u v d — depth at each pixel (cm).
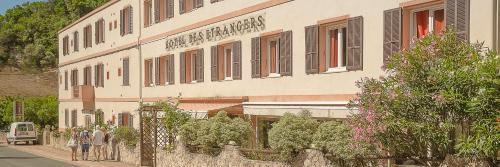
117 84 3419
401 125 899
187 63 2541
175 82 2645
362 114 964
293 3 1781
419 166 1133
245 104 1988
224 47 2256
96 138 2723
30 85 7450
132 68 3180
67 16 8356
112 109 3516
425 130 891
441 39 928
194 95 2452
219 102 2217
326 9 1639
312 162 1266
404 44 1365
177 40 2606
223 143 1712
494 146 820
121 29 3316
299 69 1761
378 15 1447
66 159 2884
